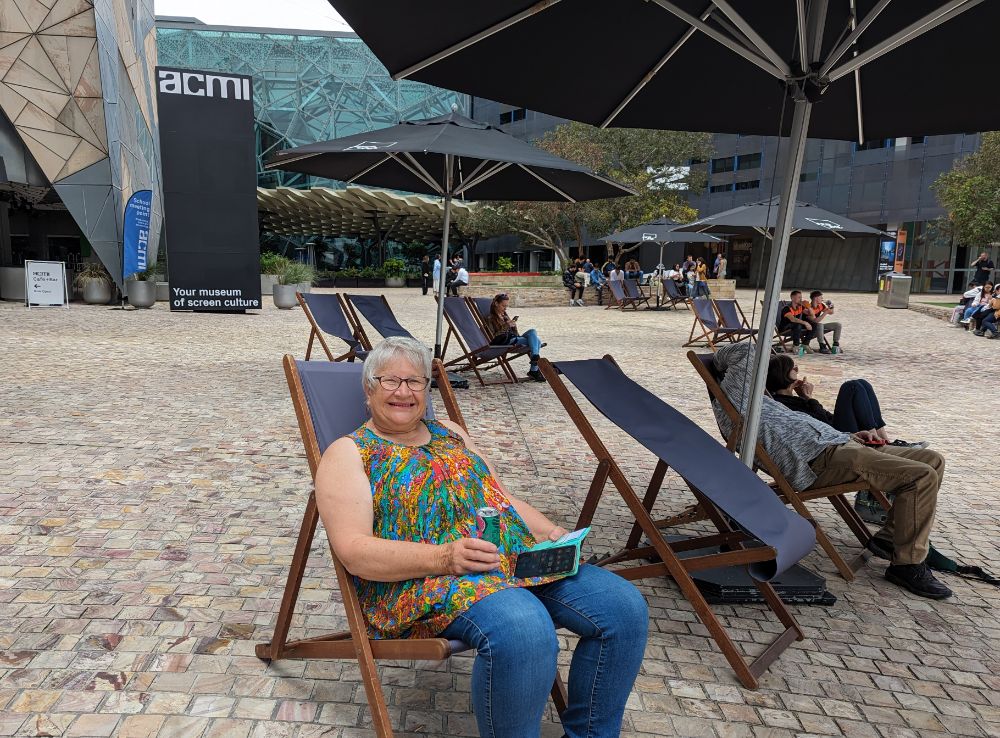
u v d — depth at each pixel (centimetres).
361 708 222
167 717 212
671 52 340
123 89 1847
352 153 607
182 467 449
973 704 242
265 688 229
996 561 368
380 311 845
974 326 1486
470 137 584
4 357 833
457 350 1121
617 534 382
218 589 295
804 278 3791
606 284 2442
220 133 1462
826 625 295
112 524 355
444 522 196
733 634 284
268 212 4131
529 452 538
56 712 211
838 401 385
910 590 330
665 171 3059
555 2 284
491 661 168
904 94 357
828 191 3628
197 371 801
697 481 257
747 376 355
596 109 395
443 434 222
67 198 1612
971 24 297
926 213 3288
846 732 223
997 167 2203
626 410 286
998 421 695
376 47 308
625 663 187
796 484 343
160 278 1942
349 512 192
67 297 1569
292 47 4019
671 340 1327
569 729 193
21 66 1516
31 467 433
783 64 282
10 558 312
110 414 576
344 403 235
